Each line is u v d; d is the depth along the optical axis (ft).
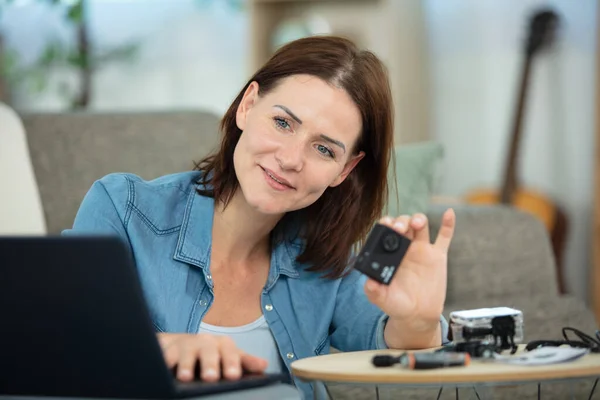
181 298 6.46
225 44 18.33
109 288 4.25
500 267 10.14
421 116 16.52
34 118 9.75
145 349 4.33
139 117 10.18
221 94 18.42
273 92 6.16
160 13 18.63
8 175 8.84
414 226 5.60
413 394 7.97
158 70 18.70
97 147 9.75
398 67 15.93
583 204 15.62
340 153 6.17
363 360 5.46
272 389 4.88
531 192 15.46
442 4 16.65
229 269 6.73
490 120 16.39
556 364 4.97
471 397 5.83
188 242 6.56
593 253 14.90
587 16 15.49
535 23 15.21
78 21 16.98
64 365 4.47
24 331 4.43
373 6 16.76
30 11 18.99
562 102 15.67
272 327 6.67
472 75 16.49
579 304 9.83
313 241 6.89
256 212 6.50
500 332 5.52
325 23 17.11
